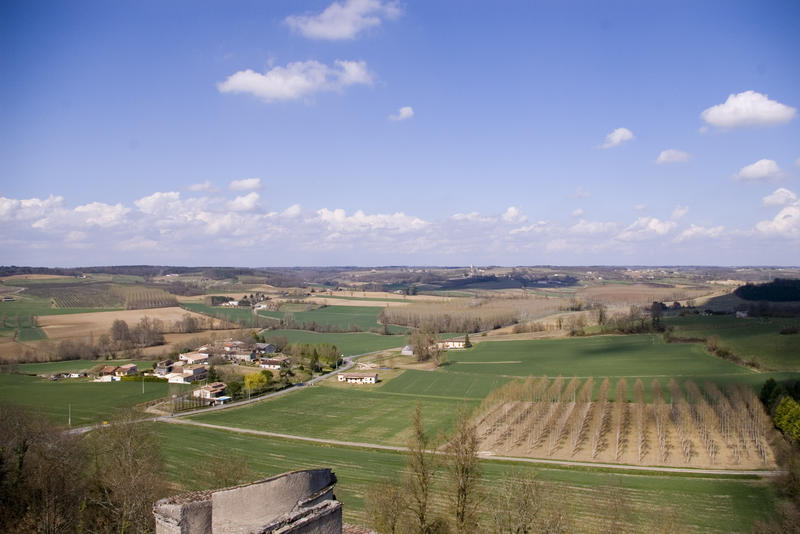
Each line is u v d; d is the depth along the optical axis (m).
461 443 51.00
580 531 57.38
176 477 71.50
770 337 167.12
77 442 63.91
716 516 63.06
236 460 70.00
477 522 51.38
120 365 165.38
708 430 94.75
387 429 109.25
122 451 57.81
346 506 64.69
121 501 47.84
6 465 48.97
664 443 91.69
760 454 85.81
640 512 63.78
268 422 114.69
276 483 24.12
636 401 110.06
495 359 186.88
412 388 151.38
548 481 73.12
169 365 169.75
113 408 118.12
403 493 54.16
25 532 42.81
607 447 91.31
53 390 135.00
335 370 182.12
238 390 141.00
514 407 113.75
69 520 45.34
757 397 103.00
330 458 88.25
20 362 168.88
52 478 49.12
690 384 120.31
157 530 24.19
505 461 84.56
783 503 64.56
